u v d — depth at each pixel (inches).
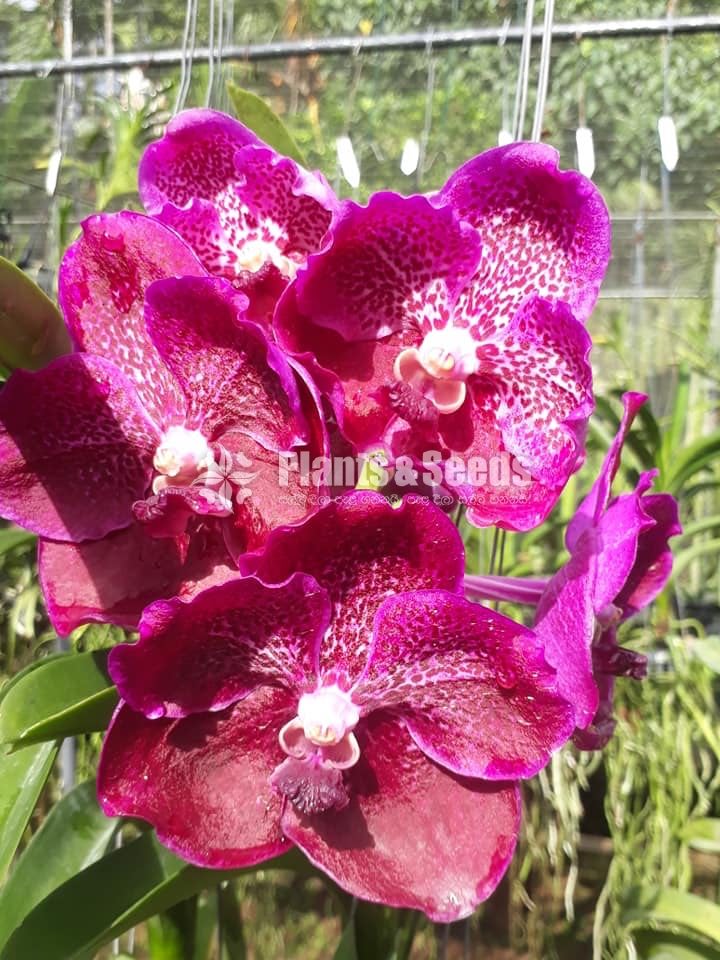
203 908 14.7
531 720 7.8
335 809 8.2
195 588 8.7
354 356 8.8
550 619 8.6
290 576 7.4
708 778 20.6
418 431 8.7
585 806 23.5
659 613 20.2
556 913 21.7
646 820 19.7
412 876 8.0
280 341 8.1
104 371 8.6
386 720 8.6
